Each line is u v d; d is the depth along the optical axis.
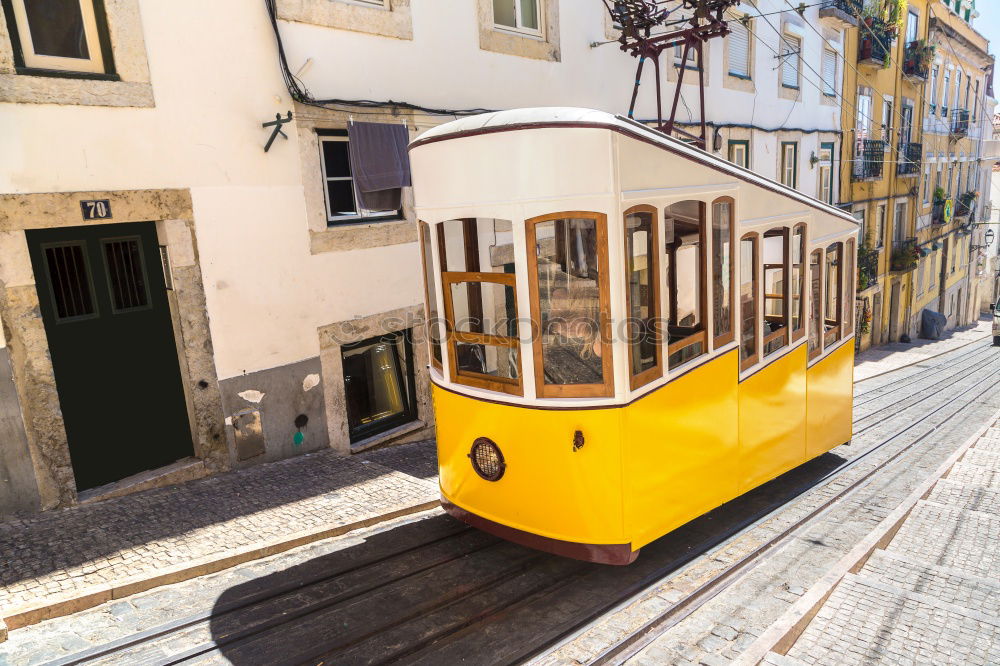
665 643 3.99
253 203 6.79
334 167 7.64
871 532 5.64
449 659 3.79
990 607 4.43
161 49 6.02
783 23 15.81
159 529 5.37
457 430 4.91
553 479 4.36
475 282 4.57
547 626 4.14
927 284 28.89
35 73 5.36
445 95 8.53
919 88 24.88
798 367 6.71
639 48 8.77
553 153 4.03
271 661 3.72
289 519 5.64
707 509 5.22
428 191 4.64
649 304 4.37
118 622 4.09
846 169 20.19
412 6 8.04
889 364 19.89
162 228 6.25
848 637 3.92
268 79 6.79
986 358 21.64
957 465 8.40
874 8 19.73
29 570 4.62
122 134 5.84
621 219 4.00
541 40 9.82
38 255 5.64
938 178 28.55
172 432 6.61
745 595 4.61
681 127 12.84
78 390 5.96
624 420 4.18
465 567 4.89
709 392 5.08
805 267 6.60
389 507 5.96
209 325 6.57
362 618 4.19
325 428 7.64
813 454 7.38
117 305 6.15
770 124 15.92
